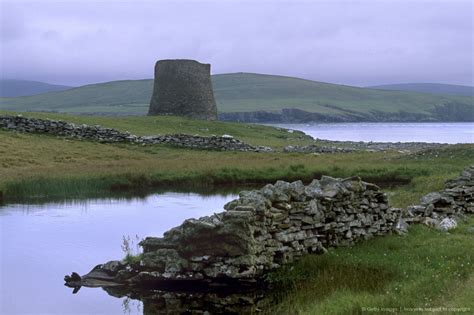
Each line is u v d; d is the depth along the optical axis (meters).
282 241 24.55
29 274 26.03
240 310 21.12
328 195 26.89
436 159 70.69
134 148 85.31
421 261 23.88
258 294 22.47
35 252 30.27
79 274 25.72
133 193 53.84
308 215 25.69
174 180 59.81
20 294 23.02
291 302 21.06
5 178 53.88
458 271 21.44
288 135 133.25
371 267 23.27
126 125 109.50
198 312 21.09
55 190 52.06
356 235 28.16
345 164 67.81
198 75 136.12
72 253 29.97
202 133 114.31
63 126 88.44
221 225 23.00
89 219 40.03
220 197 51.59
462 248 25.38
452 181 40.84
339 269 23.25
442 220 32.09
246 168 64.69
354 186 28.23
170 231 23.97
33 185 51.84
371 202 29.45
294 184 25.97
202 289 23.08
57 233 35.19
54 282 24.67
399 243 27.41
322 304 19.23
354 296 19.64
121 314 20.92
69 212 42.91
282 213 24.61
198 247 23.28
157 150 84.69
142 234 34.88
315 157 79.06
